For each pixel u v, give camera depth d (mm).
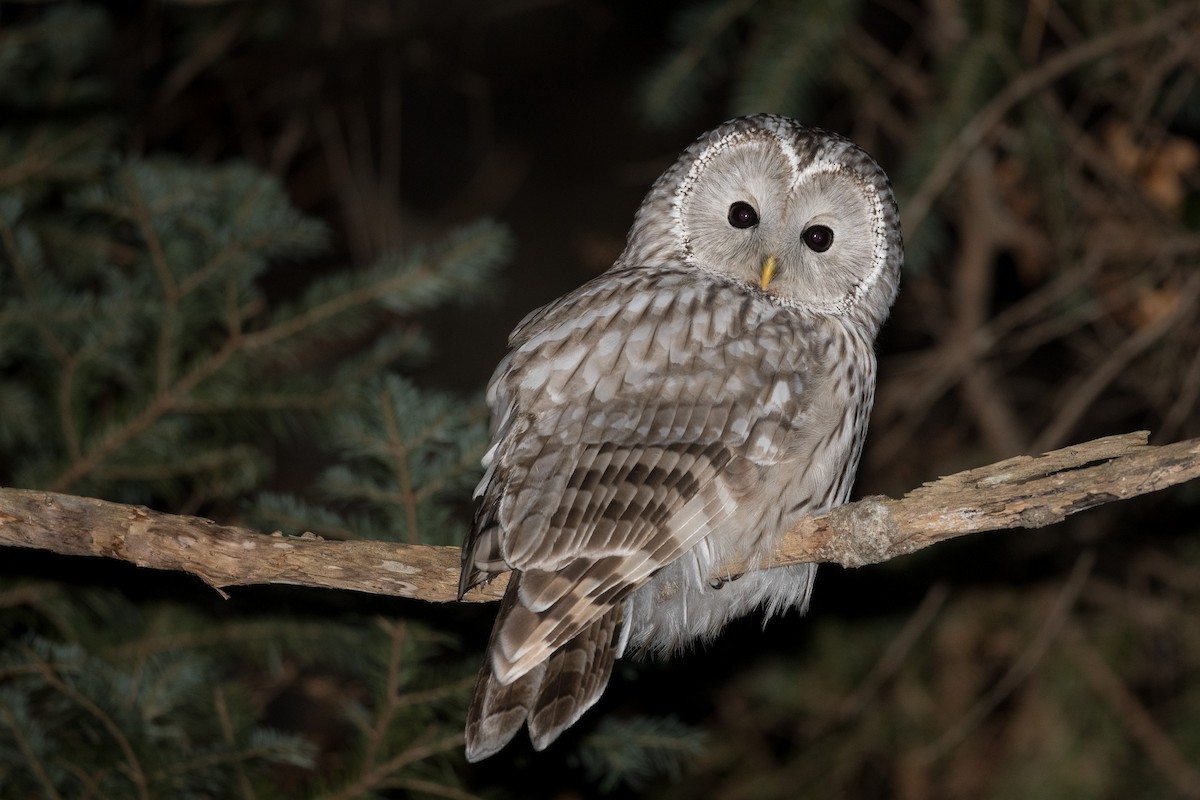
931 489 7090
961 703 13305
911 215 11164
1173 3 11930
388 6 17469
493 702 7027
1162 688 13219
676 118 12555
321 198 18469
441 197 20047
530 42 19594
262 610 9836
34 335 9578
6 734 8914
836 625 13391
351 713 9477
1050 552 13398
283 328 9891
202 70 16562
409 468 9164
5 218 9680
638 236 9781
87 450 9625
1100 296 13328
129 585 9648
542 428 7793
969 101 11352
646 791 12914
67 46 11273
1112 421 15016
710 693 13258
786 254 9078
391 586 7297
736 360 8281
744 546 8125
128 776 9008
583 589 7234
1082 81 12555
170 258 9758
